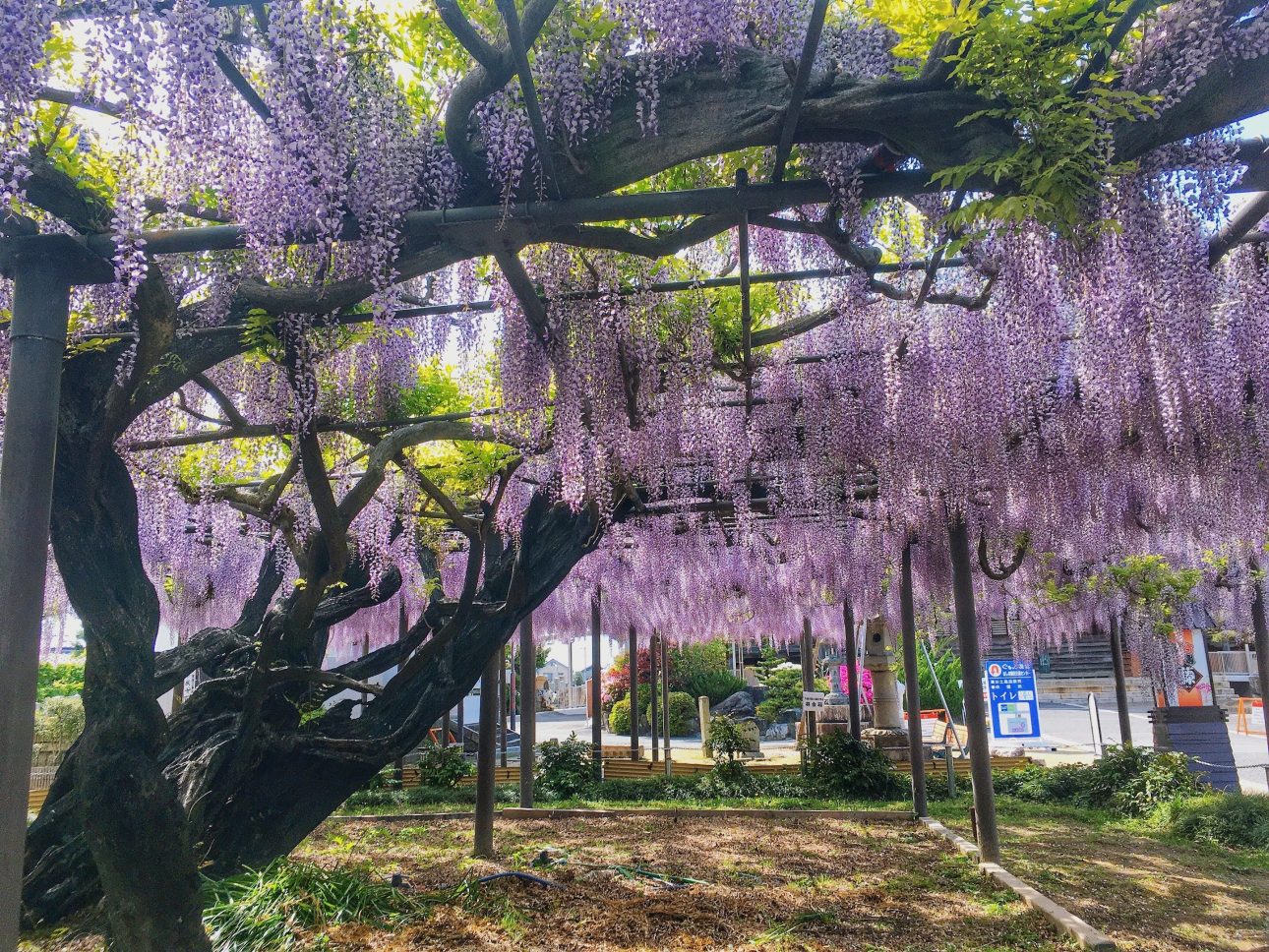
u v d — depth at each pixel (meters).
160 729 3.32
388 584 6.09
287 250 3.25
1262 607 8.59
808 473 5.96
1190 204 3.16
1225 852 6.64
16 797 2.27
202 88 2.41
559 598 10.50
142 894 3.09
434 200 3.08
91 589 3.35
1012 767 11.04
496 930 4.20
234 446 5.57
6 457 2.46
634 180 2.97
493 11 3.01
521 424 4.40
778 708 18.19
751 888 5.20
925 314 4.91
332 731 4.89
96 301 3.26
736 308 4.71
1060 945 4.15
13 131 2.28
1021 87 2.65
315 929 3.84
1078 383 5.18
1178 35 2.73
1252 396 4.62
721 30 2.82
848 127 2.82
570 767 10.43
